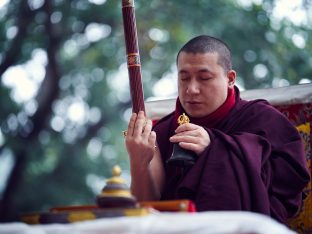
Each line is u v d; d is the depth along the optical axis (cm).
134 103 563
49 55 1814
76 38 1903
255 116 593
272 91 650
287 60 1695
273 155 576
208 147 550
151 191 571
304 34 1712
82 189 1920
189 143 547
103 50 1947
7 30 1836
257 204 535
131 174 566
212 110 590
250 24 1711
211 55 582
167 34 1755
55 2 1839
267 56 1692
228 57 594
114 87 2062
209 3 1733
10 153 1848
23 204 1833
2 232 412
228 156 546
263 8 1723
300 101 639
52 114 1894
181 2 1745
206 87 583
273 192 565
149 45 1789
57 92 1828
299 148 580
